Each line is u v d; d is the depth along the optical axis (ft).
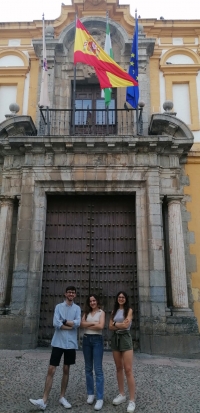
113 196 36.29
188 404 17.35
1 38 43.93
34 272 32.53
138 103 36.42
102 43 42.19
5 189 35.27
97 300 18.08
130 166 34.68
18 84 41.47
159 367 24.47
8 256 33.60
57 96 40.34
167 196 34.37
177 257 32.60
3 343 30.25
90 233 35.35
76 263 34.45
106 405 17.02
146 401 17.62
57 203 36.45
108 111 37.63
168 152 35.47
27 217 33.63
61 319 17.30
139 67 40.83
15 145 35.24
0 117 40.47
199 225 35.14
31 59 42.29
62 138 34.27
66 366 17.02
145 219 33.81
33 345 30.68
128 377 16.57
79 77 41.09
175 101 40.45
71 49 42.50
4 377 20.94
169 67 41.24
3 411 16.07
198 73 41.27
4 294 32.37
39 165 34.96
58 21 43.73
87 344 17.56
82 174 34.76
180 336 30.09
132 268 34.04
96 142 34.24
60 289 33.65
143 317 31.07
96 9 43.50
